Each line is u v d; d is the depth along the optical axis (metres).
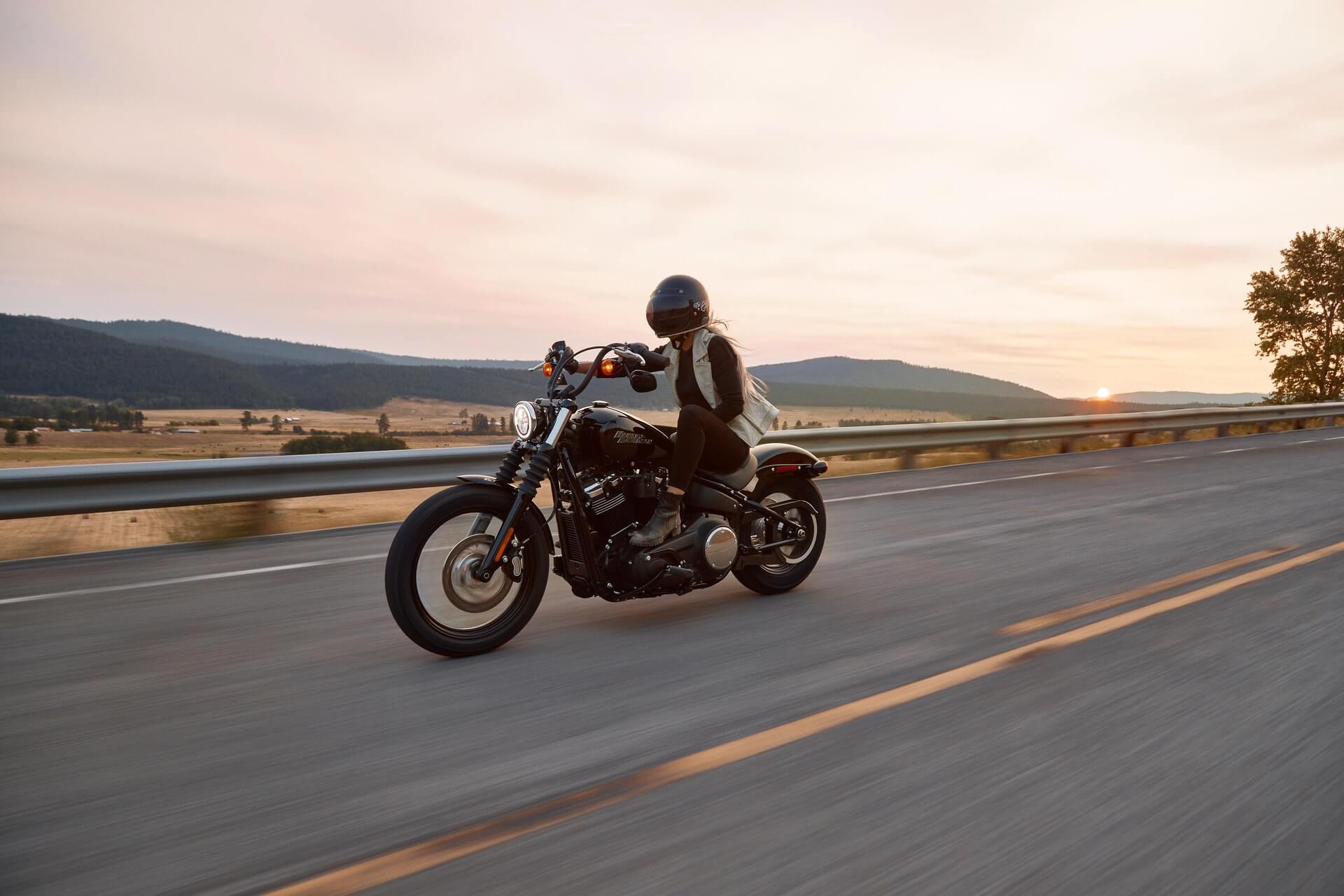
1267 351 48.41
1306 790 2.79
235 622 4.65
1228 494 9.90
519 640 4.34
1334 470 12.54
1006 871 2.30
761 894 2.18
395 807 2.62
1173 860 2.37
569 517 4.40
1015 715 3.37
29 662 3.98
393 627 4.57
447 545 4.10
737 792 2.73
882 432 12.70
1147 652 4.17
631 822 2.54
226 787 2.75
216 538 7.14
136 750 3.03
